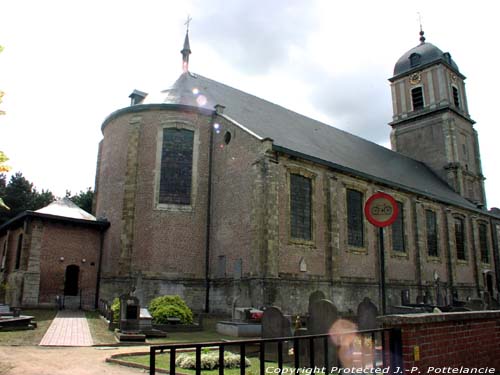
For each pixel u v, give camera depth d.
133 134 23.42
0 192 42.38
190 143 23.61
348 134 35.59
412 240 29.39
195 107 23.83
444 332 6.43
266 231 19.78
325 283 22.28
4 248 26.44
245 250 20.52
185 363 9.19
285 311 19.81
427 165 41.19
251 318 15.95
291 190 21.94
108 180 24.66
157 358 10.12
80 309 22.59
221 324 15.65
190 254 22.30
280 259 20.45
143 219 22.39
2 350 10.44
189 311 16.94
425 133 41.88
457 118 41.75
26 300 21.16
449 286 31.53
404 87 43.91
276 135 24.58
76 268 23.34
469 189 40.81
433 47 43.19
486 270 36.56
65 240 23.09
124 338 12.68
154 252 21.92
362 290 24.39
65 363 9.25
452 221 33.78
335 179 24.22
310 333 10.83
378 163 32.00
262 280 19.25
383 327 5.79
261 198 20.16
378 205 10.50
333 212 23.50
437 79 41.72
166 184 22.88
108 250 23.41
